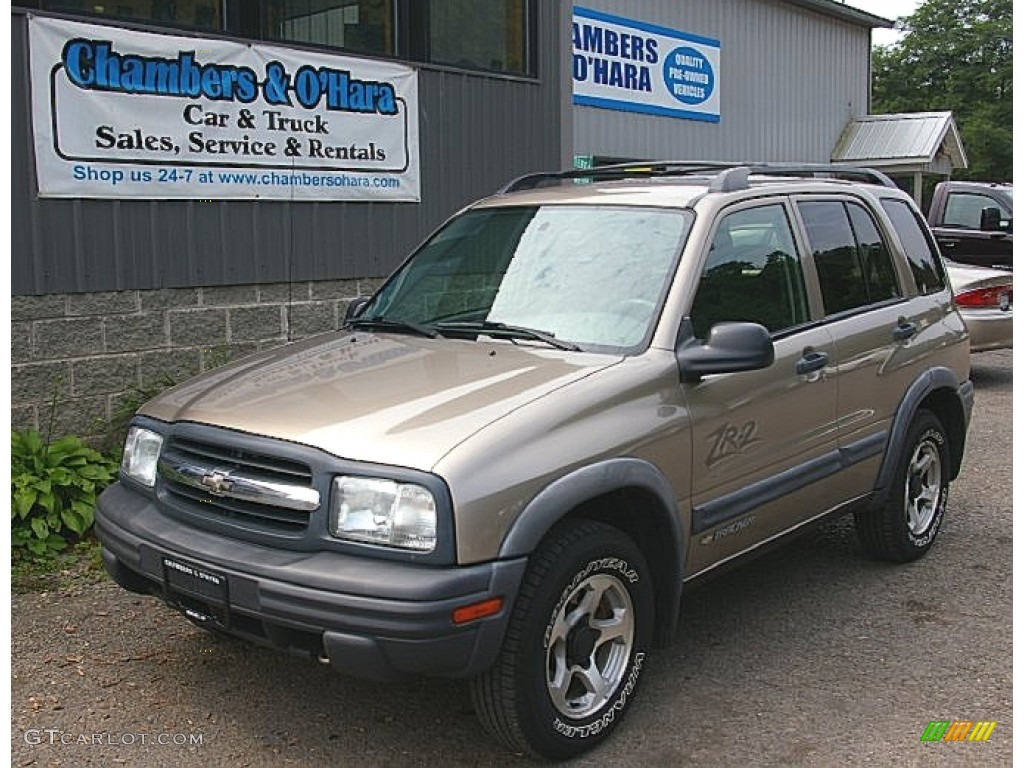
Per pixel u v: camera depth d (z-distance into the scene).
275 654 4.77
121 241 7.07
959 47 48.94
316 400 3.94
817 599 5.44
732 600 5.44
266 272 7.96
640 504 4.11
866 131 22.94
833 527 6.65
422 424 3.64
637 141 16.44
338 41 8.39
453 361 4.25
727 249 4.68
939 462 6.07
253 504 3.71
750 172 5.28
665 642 4.29
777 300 4.91
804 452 4.91
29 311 6.68
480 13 9.53
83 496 6.20
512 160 9.92
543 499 3.58
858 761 3.88
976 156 46.94
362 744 4.00
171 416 4.17
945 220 14.88
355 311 5.33
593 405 3.87
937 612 5.27
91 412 7.02
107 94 6.91
